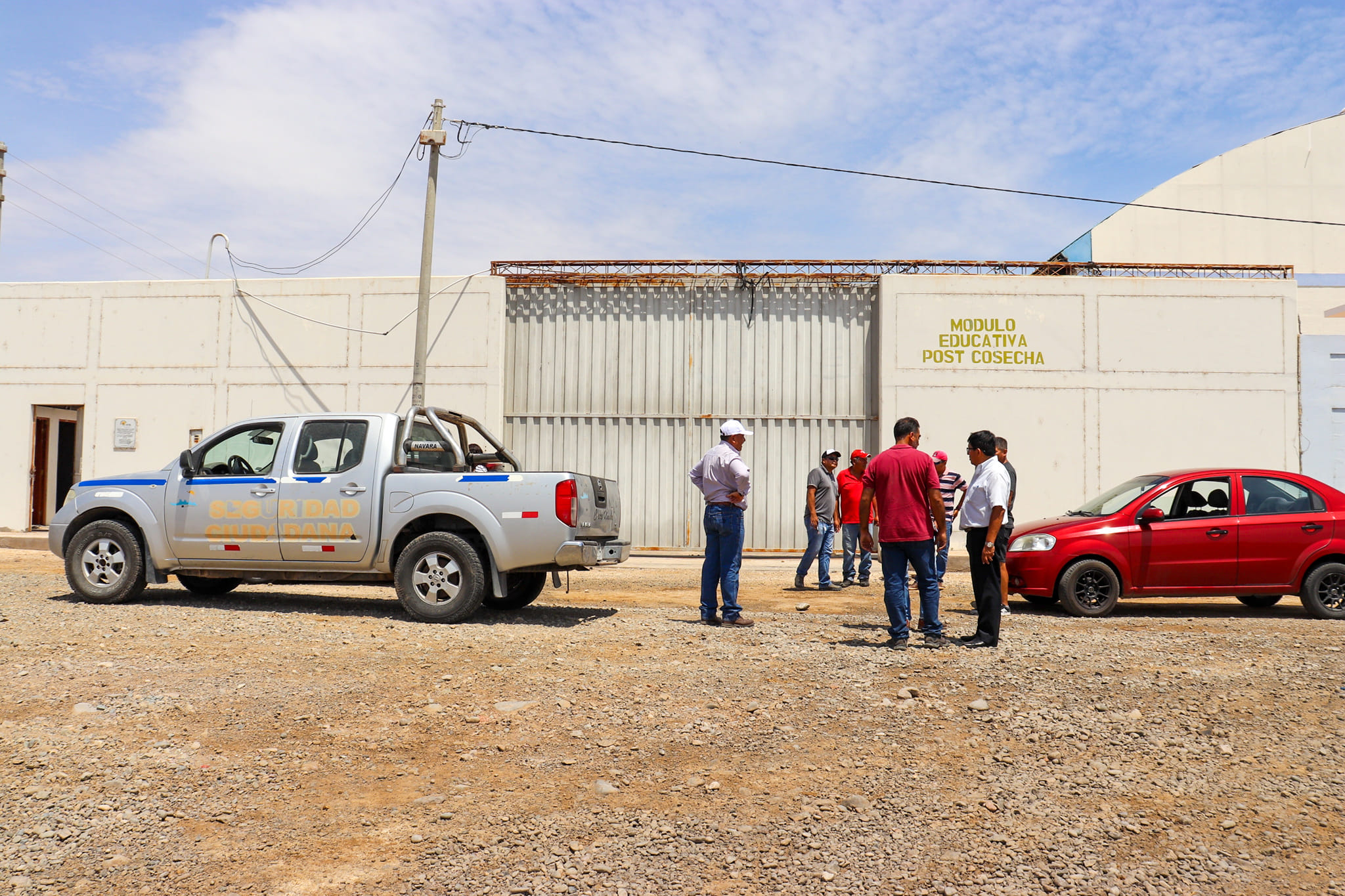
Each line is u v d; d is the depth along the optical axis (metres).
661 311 17.84
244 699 5.48
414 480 8.48
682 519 17.56
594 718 5.27
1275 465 16.77
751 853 3.59
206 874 3.39
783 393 17.67
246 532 8.75
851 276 17.59
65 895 3.22
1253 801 4.11
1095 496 16.78
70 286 18.47
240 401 17.92
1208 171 24.14
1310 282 21.06
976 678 6.17
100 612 8.47
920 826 3.85
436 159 16.88
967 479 16.91
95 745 4.62
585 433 17.80
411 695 5.65
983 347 17.05
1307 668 6.45
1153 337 16.95
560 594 11.26
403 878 3.37
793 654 6.95
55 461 19.39
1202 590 9.61
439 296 17.66
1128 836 3.76
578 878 3.38
